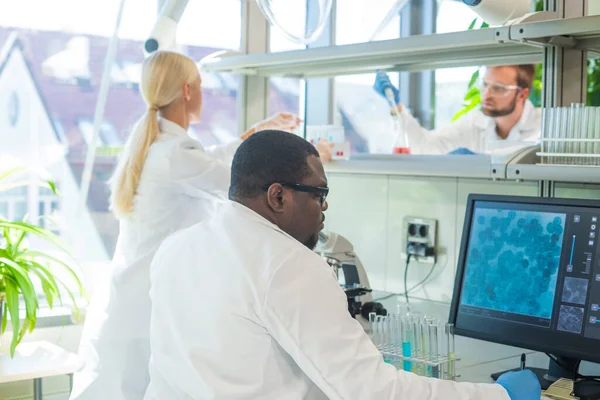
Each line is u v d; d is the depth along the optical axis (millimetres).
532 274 1854
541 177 1826
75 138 3037
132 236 2271
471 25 3168
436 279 2629
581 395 1644
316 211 1404
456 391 1279
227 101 3262
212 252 1367
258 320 1278
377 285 2844
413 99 3701
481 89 3705
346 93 3311
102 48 3047
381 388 1212
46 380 2926
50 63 2963
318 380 1237
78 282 2666
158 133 2314
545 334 1800
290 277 1266
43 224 2996
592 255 1751
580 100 2064
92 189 3061
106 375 2225
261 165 1371
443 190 2590
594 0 2127
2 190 2662
